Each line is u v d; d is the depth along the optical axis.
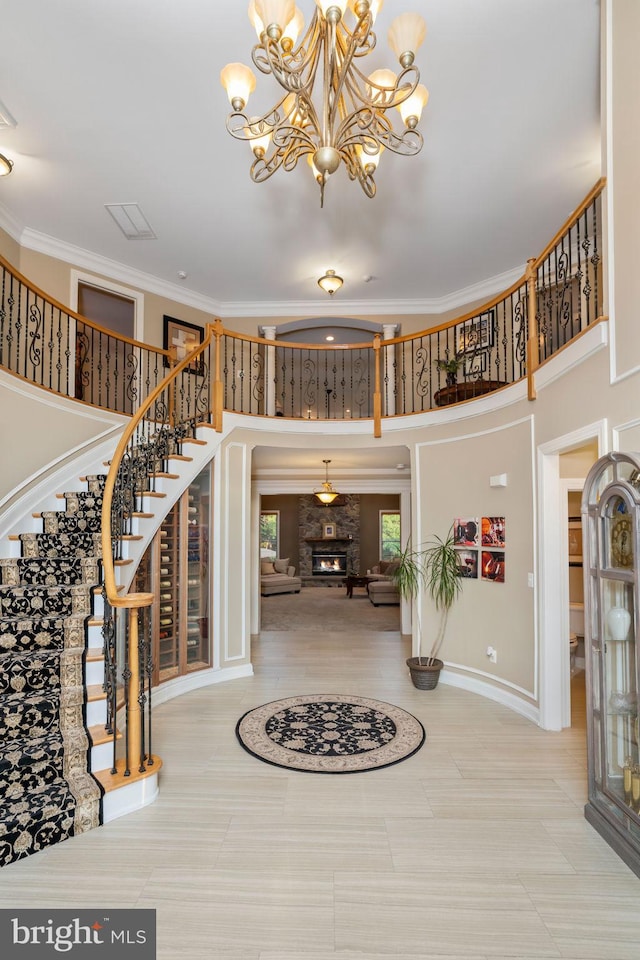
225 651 5.44
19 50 3.37
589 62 3.48
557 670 4.07
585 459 4.64
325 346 5.86
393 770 3.36
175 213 5.22
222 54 3.40
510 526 4.61
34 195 4.91
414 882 2.29
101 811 2.70
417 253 6.04
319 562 15.15
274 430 5.80
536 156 4.41
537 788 3.15
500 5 3.09
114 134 4.12
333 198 4.98
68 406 5.06
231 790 3.10
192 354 4.86
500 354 6.80
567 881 2.31
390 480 8.54
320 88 3.73
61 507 4.69
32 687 3.03
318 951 1.91
